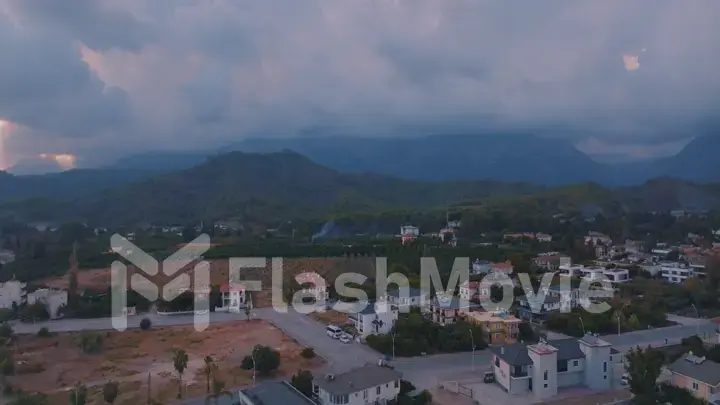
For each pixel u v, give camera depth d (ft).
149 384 233.14
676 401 209.77
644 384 215.10
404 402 215.72
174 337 320.09
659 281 461.37
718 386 214.90
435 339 296.71
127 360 279.90
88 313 372.38
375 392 213.87
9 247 640.17
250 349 294.05
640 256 573.74
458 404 220.02
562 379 241.96
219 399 221.25
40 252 559.38
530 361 233.55
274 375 253.24
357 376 219.20
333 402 204.44
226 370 260.83
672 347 293.23
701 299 391.65
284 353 285.84
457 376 254.06
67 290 400.67
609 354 242.37
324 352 289.33
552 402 222.28
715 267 456.04
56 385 244.83
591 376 240.12
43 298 378.12
